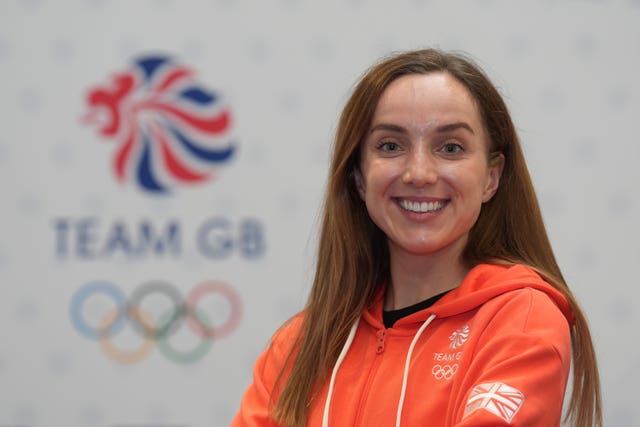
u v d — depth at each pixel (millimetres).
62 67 5965
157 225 5887
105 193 5914
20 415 5848
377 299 3234
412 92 2967
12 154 5918
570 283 5730
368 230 3277
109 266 5875
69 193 5910
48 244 5891
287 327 3387
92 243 5895
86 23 5980
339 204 3244
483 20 5887
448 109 2939
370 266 3262
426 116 2934
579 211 5766
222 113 5934
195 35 5969
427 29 5902
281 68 5941
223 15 5969
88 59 5977
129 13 5977
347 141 3123
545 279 3049
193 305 5855
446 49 5883
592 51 5859
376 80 3037
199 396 5836
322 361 3104
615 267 5742
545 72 5848
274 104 5934
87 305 5867
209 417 5832
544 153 5797
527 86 5836
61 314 5867
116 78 5961
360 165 3152
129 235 5887
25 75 5965
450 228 2965
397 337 3045
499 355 2670
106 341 5855
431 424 2770
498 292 2885
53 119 5941
